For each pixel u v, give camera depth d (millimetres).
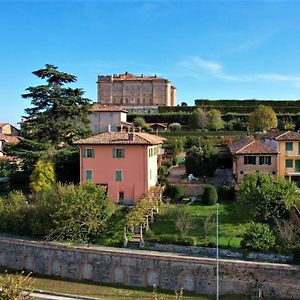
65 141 68750
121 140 57094
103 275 42500
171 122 118938
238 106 127938
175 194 57031
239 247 41125
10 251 47062
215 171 72312
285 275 37500
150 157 58625
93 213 46719
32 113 67812
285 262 38938
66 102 67625
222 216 50031
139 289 40375
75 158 64062
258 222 46656
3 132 108688
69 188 49406
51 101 67250
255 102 129750
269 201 46000
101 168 57062
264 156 61219
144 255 41000
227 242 42312
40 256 45375
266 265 37938
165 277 40438
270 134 75812
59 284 41906
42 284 41875
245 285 38312
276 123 104562
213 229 45812
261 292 37875
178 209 49938
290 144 61344
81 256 43438
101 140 57562
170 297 38344
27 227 49469
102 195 49469
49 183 59438
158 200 52875
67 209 46500
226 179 67000
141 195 55688
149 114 120438
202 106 127438
